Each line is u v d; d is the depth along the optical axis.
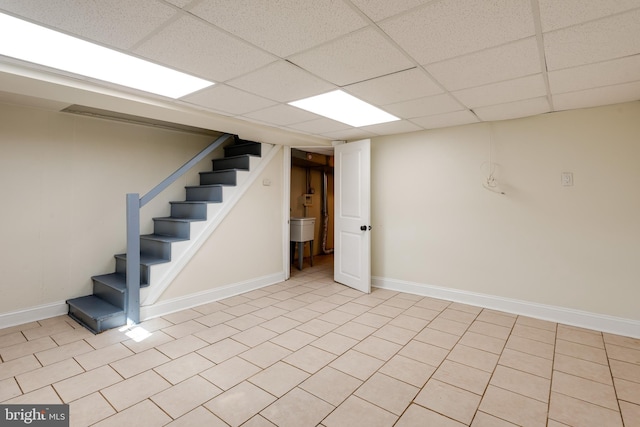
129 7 1.45
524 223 3.31
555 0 1.41
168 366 2.29
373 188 4.40
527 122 3.28
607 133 2.91
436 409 1.84
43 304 3.15
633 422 1.74
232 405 1.86
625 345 2.64
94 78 2.25
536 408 1.85
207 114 3.11
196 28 1.63
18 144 2.99
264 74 2.20
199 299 3.64
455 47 1.84
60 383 2.06
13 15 1.50
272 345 2.63
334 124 3.60
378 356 2.45
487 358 2.43
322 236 6.95
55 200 3.21
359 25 1.61
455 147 3.72
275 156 4.58
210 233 3.73
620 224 2.87
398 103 2.84
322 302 3.73
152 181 4.00
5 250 2.93
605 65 2.07
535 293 3.26
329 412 1.81
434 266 3.90
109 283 3.21
